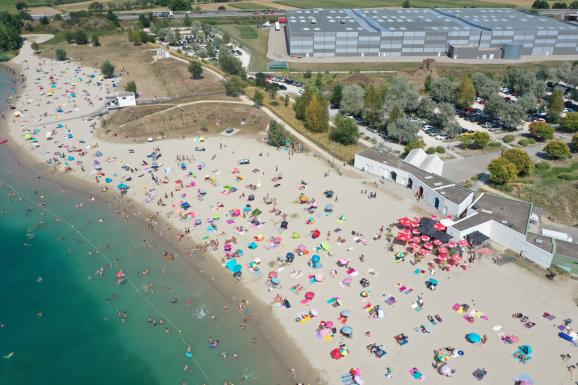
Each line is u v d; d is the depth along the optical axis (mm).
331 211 111375
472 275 89562
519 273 90188
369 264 92875
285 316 81250
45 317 84812
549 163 133250
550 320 79000
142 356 76062
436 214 110125
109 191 124250
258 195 119250
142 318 83375
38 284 92688
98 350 77625
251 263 93625
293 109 175250
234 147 148000
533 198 116062
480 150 143875
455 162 136500
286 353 74375
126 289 90188
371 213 110688
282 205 114312
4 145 152750
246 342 77000
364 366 71312
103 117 172500
